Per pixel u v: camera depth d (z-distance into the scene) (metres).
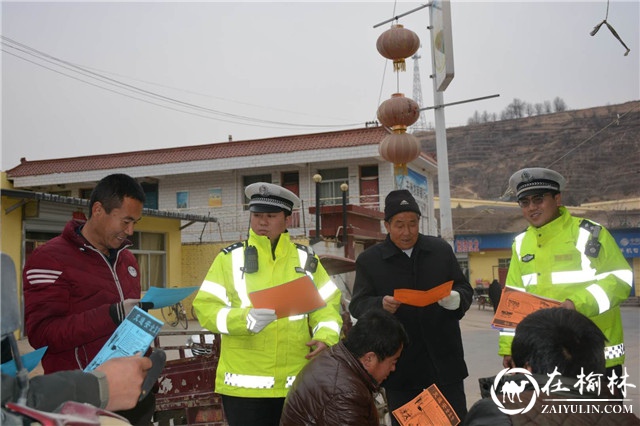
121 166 22.72
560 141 55.25
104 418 1.45
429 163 24.33
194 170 21.86
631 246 31.03
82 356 2.77
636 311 23.67
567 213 3.76
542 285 3.69
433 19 8.30
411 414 2.70
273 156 21.16
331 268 6.46
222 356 3.34
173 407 4.36
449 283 3.24
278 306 2.91
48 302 2.62
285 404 2.58
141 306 2.47
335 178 21.64
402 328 2.59
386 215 3.81
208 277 3.39
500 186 55.97
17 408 1.32
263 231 3.41
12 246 12.52
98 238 2.85
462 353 3.79
